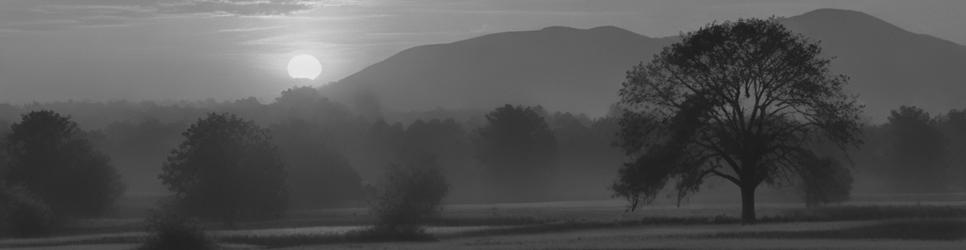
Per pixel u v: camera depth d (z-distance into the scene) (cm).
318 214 14712
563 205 16462
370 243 7956
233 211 13188
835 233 7438
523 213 13362
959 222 8100
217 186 13138
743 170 9588
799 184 11250
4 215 10594
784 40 9138
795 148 9544
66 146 15475
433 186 11175
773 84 9269
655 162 9544
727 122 9575
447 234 8800
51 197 14875
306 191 18100
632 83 9538
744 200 9588
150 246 7075
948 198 15788
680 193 9838
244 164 13388
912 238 6975
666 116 9500
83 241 8750
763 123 9519
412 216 8506
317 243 8088
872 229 7675
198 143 13388
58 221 11412
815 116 9388
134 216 15562
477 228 9525
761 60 9125
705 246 6581
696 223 9256
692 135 9369
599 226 9138
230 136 13625
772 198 15500
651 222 9444
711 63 9181
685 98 9400
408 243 7838
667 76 9450
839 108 9300
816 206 12156
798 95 9181
